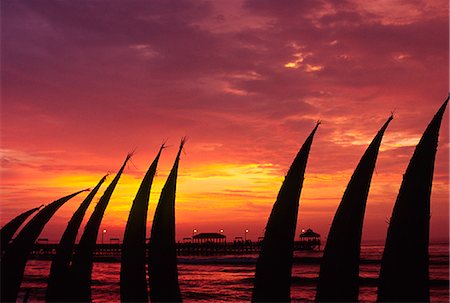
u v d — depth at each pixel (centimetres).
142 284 319
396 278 259
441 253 12362
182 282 6019
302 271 7212
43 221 384
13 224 390
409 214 267
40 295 3372
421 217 265
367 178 275
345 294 260
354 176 279
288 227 276
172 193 324
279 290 269
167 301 305
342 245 268
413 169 274
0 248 378
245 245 12731
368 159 279
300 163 287
